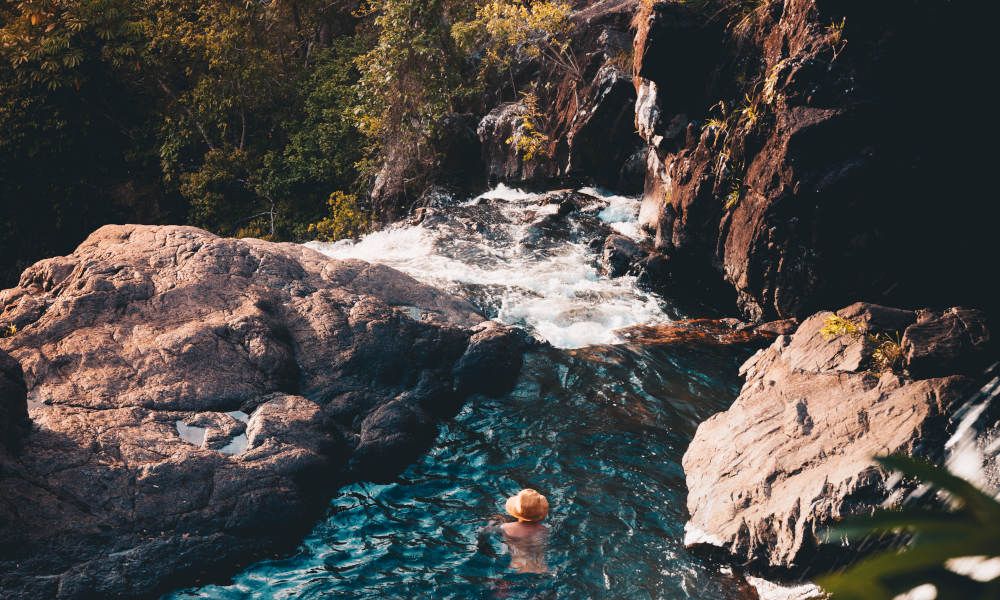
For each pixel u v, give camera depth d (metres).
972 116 9.00
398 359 9.46
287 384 8.70
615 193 16.84
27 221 20.84
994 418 5.94
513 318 11.57
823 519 5.89
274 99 21.16
